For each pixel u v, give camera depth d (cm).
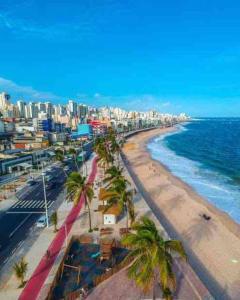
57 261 4838
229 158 16712
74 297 3838
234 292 4409
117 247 5234
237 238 6181
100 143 13788
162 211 7875
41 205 7750
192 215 7512
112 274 4344
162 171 12762
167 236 5650
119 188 5812
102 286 4097
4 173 11588
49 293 3900
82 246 5391
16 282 4300
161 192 9600
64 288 4172
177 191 9638
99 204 7562
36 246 5388
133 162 15312
